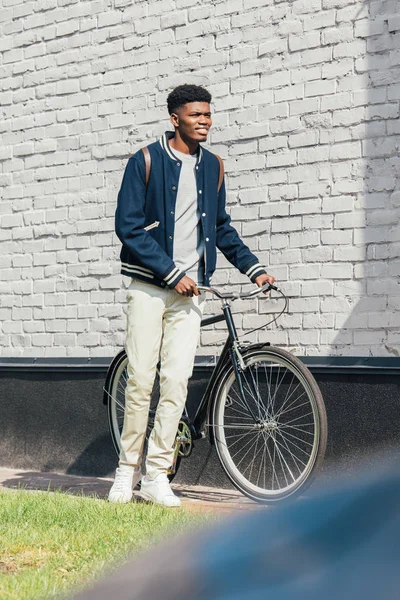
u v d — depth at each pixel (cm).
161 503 488
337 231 537
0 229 732
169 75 627
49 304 696
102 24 670
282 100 566
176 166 492
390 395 502
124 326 646
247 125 582
